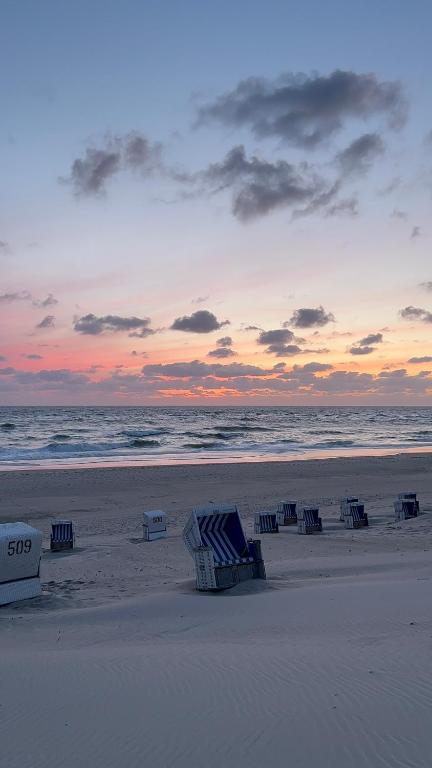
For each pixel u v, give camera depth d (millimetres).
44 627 8906
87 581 12648
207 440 71562
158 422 114125
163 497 28016
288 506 21266
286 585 11109
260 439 73812
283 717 4695
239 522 11828
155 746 4281
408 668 5668
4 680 5930
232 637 7672
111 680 5820
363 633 7219
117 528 20422
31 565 11070
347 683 5379
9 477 34531
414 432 92250
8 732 4625
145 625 8719
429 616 7742
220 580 10930
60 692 5508
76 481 33219
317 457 50344
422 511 21797
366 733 4324
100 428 91625
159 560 14633
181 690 5445
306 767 3871
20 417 128750
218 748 4203
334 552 14852
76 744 4367
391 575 11336
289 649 6688
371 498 26938
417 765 3852
